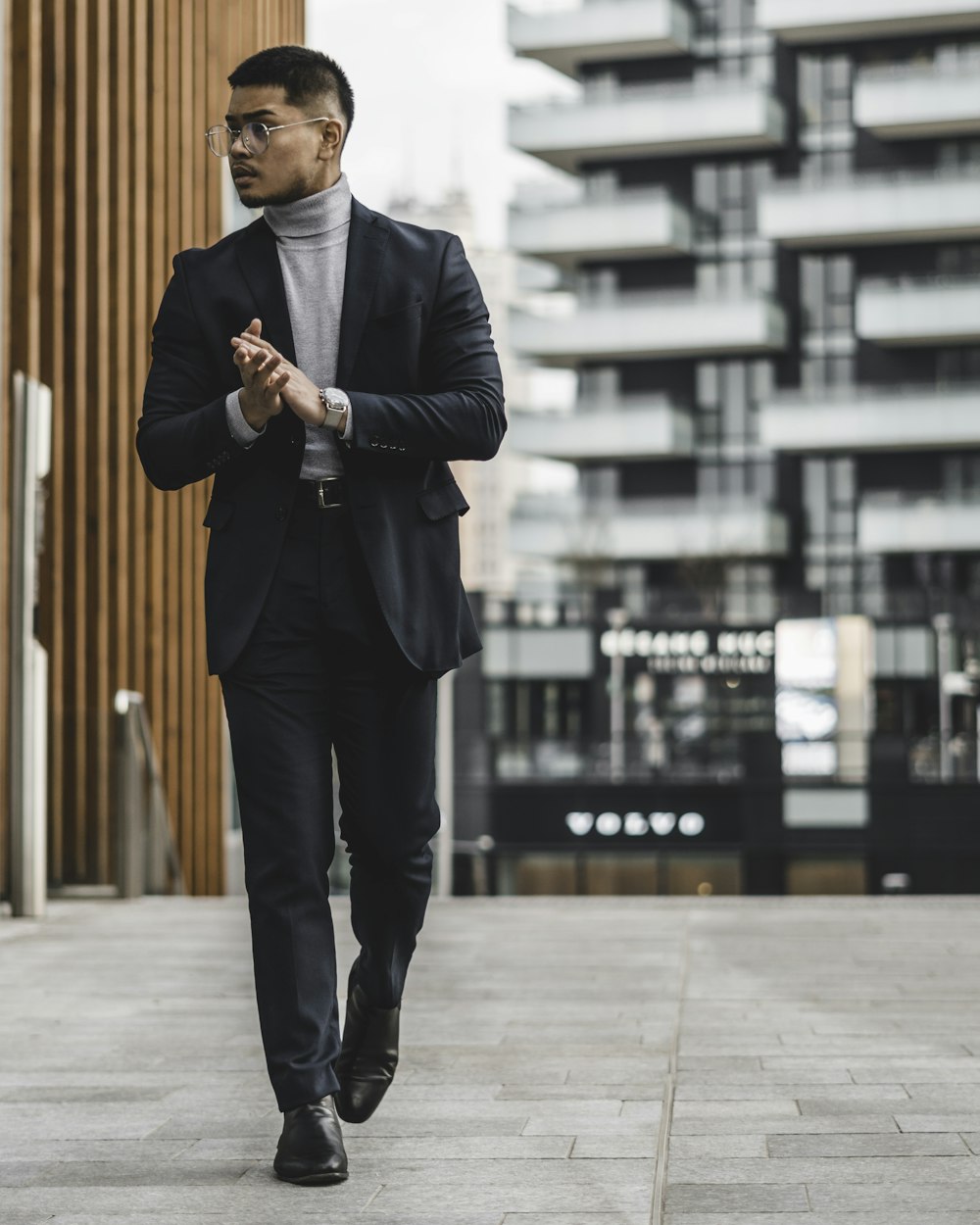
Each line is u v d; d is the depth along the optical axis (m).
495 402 2.99
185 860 12.10
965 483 43.84
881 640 39.44
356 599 2.93
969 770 34.41
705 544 43.81
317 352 2.99
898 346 44.50
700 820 34.94
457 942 6.28
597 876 35.16
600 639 38.41
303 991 2.91
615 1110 3.40
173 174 11.72
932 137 44.34
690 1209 2.71
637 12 44.28
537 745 35.84
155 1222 2.64
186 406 3.02
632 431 44.69
